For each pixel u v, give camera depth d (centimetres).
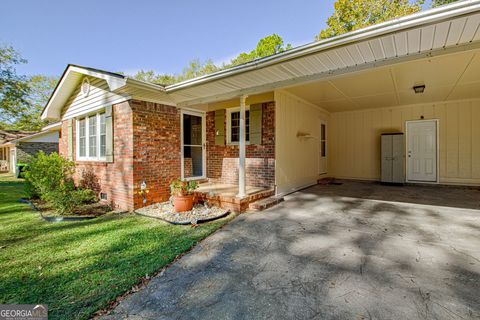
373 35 280
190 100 590
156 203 565
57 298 218
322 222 414
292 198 604
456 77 516
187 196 508
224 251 314
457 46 302
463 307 193
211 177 719
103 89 597
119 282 244
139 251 317
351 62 361
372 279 237
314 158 836
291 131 675
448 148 783
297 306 201
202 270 266
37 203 634
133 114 520
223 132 688
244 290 226
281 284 234
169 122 595
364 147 927
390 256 284
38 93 2406
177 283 241
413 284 226
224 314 193
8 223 456
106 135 586
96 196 638
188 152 717
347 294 215
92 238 368
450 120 779
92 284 240
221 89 505
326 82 553
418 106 827
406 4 1491
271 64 369
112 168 576
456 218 418
